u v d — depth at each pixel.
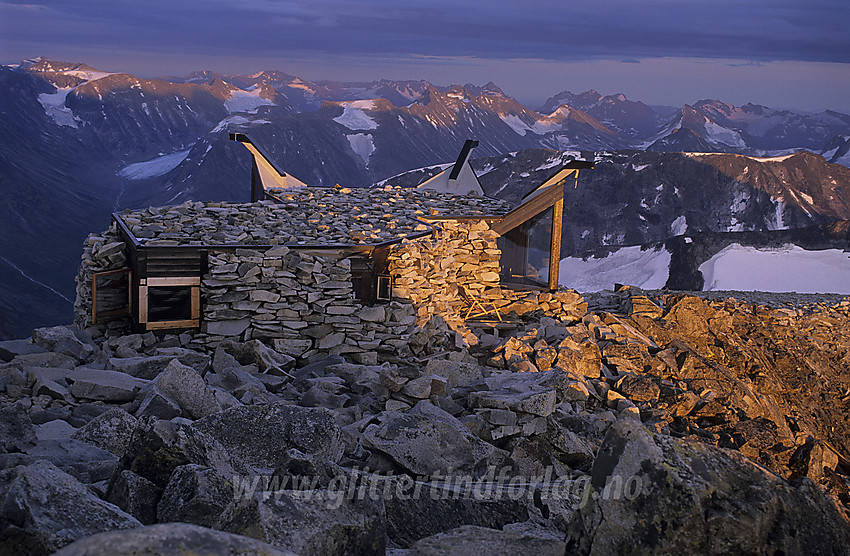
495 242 20.69
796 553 4.29
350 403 11.43
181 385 8.52
